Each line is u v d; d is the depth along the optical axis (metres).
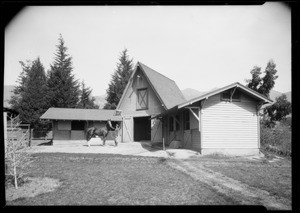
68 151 18.70
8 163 8.48
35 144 27.73
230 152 16.73
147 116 25.28
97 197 7.38
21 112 38.25
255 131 17.34
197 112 17.25
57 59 49.28
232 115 17.06
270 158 15.88
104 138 23.00
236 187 8.67
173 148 19.61
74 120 26.06
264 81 28.55
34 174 10.44
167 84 29.94
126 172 10.91
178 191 8.00
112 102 48.97
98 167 12.11
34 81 40.50
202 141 16.44
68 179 9.59
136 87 26.38
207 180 9.59
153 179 9.58
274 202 7.08
